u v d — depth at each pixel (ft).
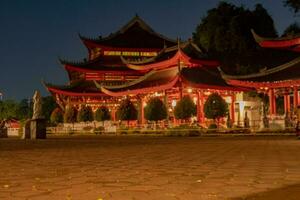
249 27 237.04
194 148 74.33
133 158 54.34
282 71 158.30
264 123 143.33
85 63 272.10
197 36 255.09
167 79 191.11
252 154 57.57
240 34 231.91
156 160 50.70
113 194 26.48
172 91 190.08
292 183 30.17
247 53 233.14
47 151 71.97
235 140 104.17
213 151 65.51
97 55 288.71
